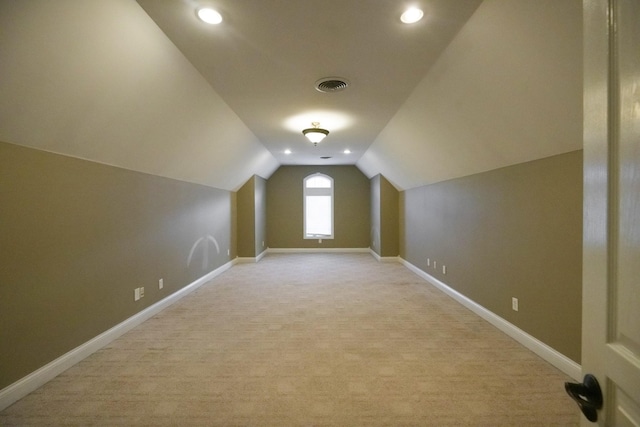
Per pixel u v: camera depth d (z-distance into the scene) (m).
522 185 2.73
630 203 0.56
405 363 2.38
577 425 1.71
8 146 1.89
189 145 3.72
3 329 1.86
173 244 4.05
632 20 0.55
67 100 1.97
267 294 4.39
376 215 7.62
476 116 2.72
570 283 2.22
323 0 1.74
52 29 1.57
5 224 1.88
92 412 1.81
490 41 1.96
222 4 1.76
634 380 0.55
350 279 5.33
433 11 1.83
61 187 2.28
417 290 4.59
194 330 3.06
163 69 2.36
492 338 2.85
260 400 1.93
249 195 7.13
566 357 2.25
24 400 1.92
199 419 1.76
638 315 0.55
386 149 5.30
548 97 1.98
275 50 2.29
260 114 3.78
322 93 3.12
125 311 3.04
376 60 2.44
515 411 1.82
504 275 2.99
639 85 0.53
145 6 1.76
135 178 3.22
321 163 8.19
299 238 8.62
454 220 4.12
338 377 2.19
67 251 2.34
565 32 1.58
